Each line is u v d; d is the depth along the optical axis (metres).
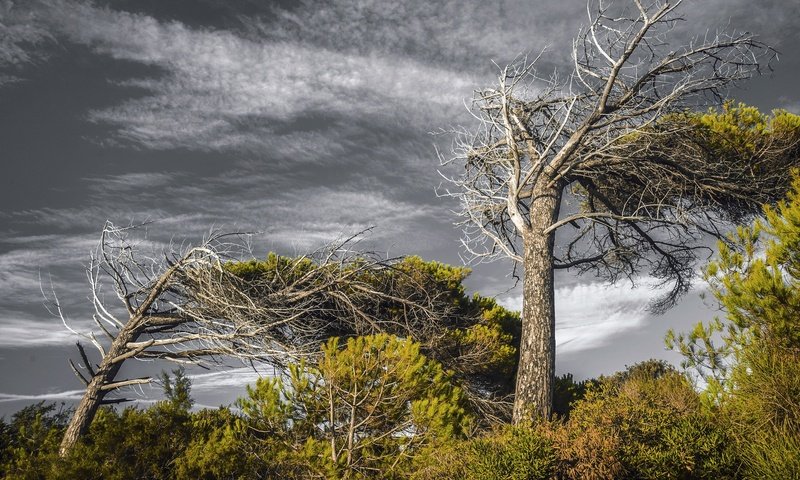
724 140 14.08
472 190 15.18
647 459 5.27
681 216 13.23
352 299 15.17
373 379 8.77
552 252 13.08
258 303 13.57
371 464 8.44
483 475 5.76
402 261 16.06
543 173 13.65
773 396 5.44
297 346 14.03
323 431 9.04
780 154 13.73
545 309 12.23
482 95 14.79
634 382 7.27
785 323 5.89
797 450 4.66
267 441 8.91
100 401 12.02
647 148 12.82
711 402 6.12
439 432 8.27
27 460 8.60
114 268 13.48
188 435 9.29
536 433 6.03
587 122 12.80
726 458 5.03
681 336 7.23
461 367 14.75
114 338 12.99
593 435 5.59
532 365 11.70
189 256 13.45
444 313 15.31
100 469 8.34
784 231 6.31
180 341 12.76
